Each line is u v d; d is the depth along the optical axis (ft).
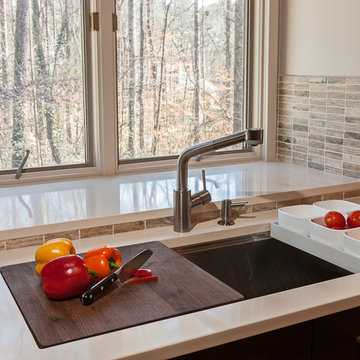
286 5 8.05
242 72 8.46
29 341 3.52
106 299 4.09
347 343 4.32
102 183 7.07
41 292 4.20
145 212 5.72
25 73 7.03
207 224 5.98
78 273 4.04
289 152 8.32
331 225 5.45
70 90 7.33
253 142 4.98
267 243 6.00
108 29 7.22
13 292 4.19
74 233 5.39
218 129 8.41
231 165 8.23
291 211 6.15
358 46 6.94
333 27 7.28
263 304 3.99
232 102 8.45
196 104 8.18
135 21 7.57
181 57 7.97
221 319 3.75
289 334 4.00
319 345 4.17
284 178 7.28
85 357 3.30
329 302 4.03
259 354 3.88
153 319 3.77
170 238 5.46
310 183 6.95
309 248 5.50
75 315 3.83
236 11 8.27
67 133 7.39
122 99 7.65
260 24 8.19
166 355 3.44
